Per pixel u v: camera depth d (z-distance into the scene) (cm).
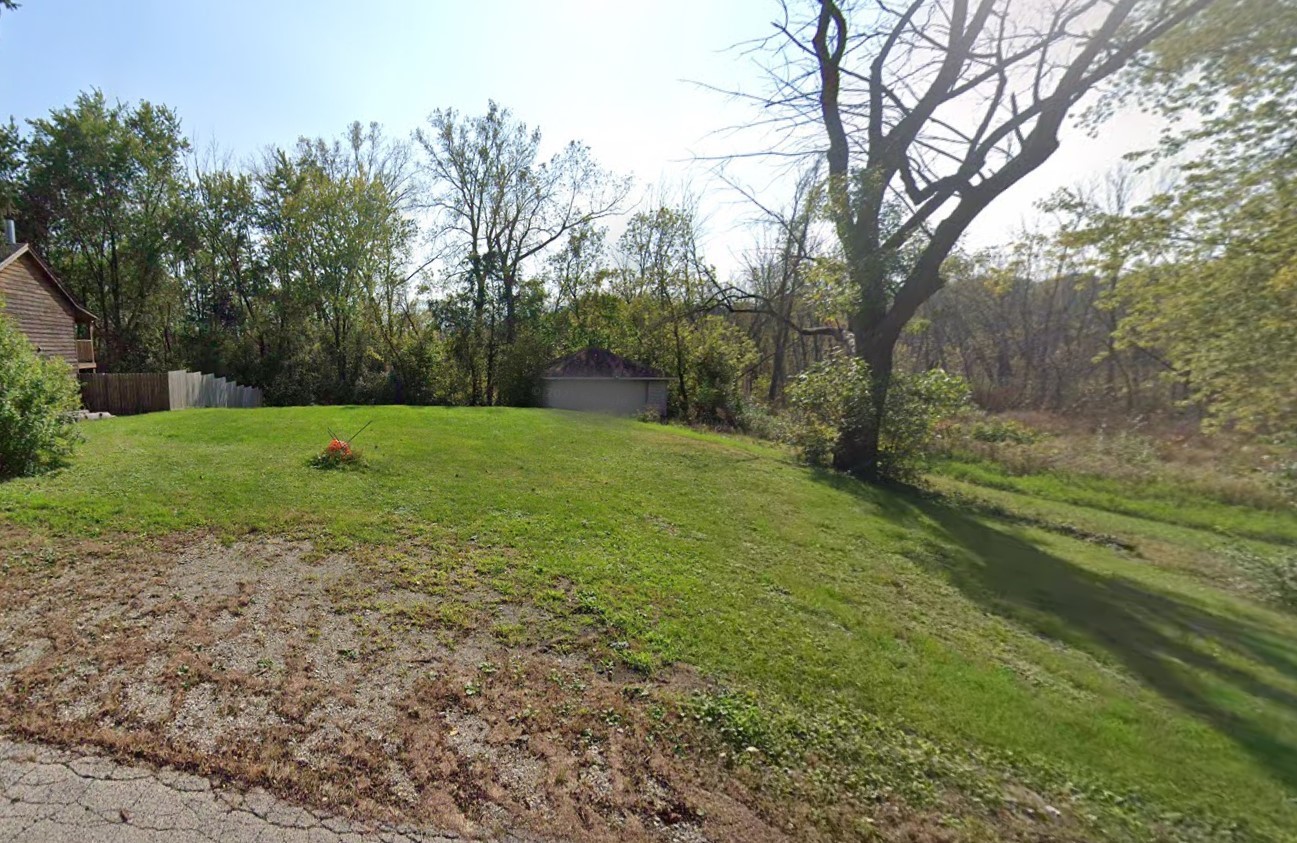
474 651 336
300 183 2734
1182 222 934
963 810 235
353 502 636
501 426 1352
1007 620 475
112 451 841
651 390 2464
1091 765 276
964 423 1894
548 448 1098
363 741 245
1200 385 983
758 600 455
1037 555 694
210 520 541
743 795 232
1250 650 447
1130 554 771
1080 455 1469
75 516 521
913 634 420
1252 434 955
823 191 1104
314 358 2567
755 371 3253
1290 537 899
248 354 2553
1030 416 2541
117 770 219
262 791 212
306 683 288
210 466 762
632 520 656
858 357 1147
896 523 771
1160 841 228
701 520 687
